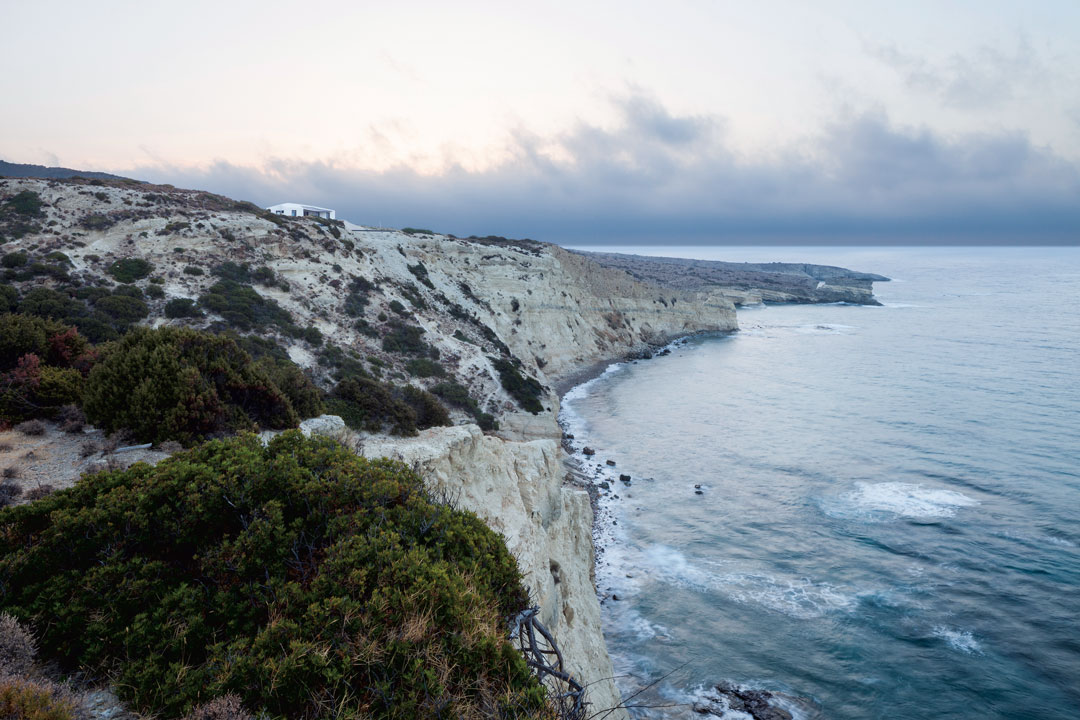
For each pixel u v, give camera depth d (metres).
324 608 5.66
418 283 55.81
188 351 14.55
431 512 7.93
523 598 7.91
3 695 4.18
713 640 24.84
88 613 5.70
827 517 36.12
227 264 36.84
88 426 13.11
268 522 6.86
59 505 7.12
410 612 5.79
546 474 20.31
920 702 21.39
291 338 33.50
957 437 51.38
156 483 7.33
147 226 36.00
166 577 6.34
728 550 32.38
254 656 5.20
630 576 29.92
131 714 4.89
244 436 9.53
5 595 5.85
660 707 21.20
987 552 31.52
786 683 22.36
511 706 5.21
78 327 25.11
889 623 25.75
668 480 42.78
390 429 21.52
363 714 4.87
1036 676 22.55
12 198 34.09
